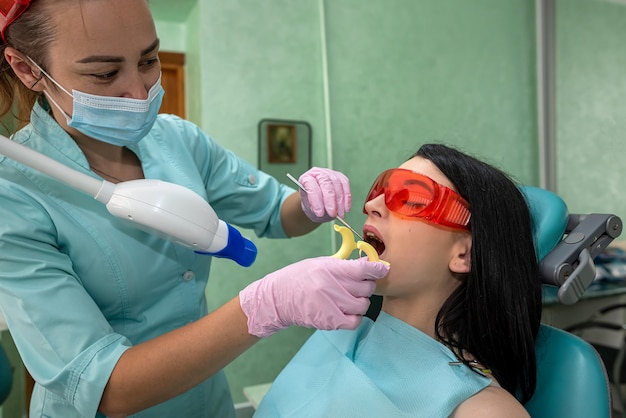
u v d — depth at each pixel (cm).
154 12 264
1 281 70
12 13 67
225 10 239
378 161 254
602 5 249
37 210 78
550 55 279
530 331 86
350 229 79
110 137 80
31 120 87
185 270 94
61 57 69
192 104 266
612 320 238
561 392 86
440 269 86
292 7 249
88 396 67
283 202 118
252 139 245
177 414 97
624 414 195
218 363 67
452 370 79
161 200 67
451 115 268
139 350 67
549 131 282
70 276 75
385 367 85
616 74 245
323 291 66
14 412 202
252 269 248
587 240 90
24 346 71
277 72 248
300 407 88
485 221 84
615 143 246
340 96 248
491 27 275
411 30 259
